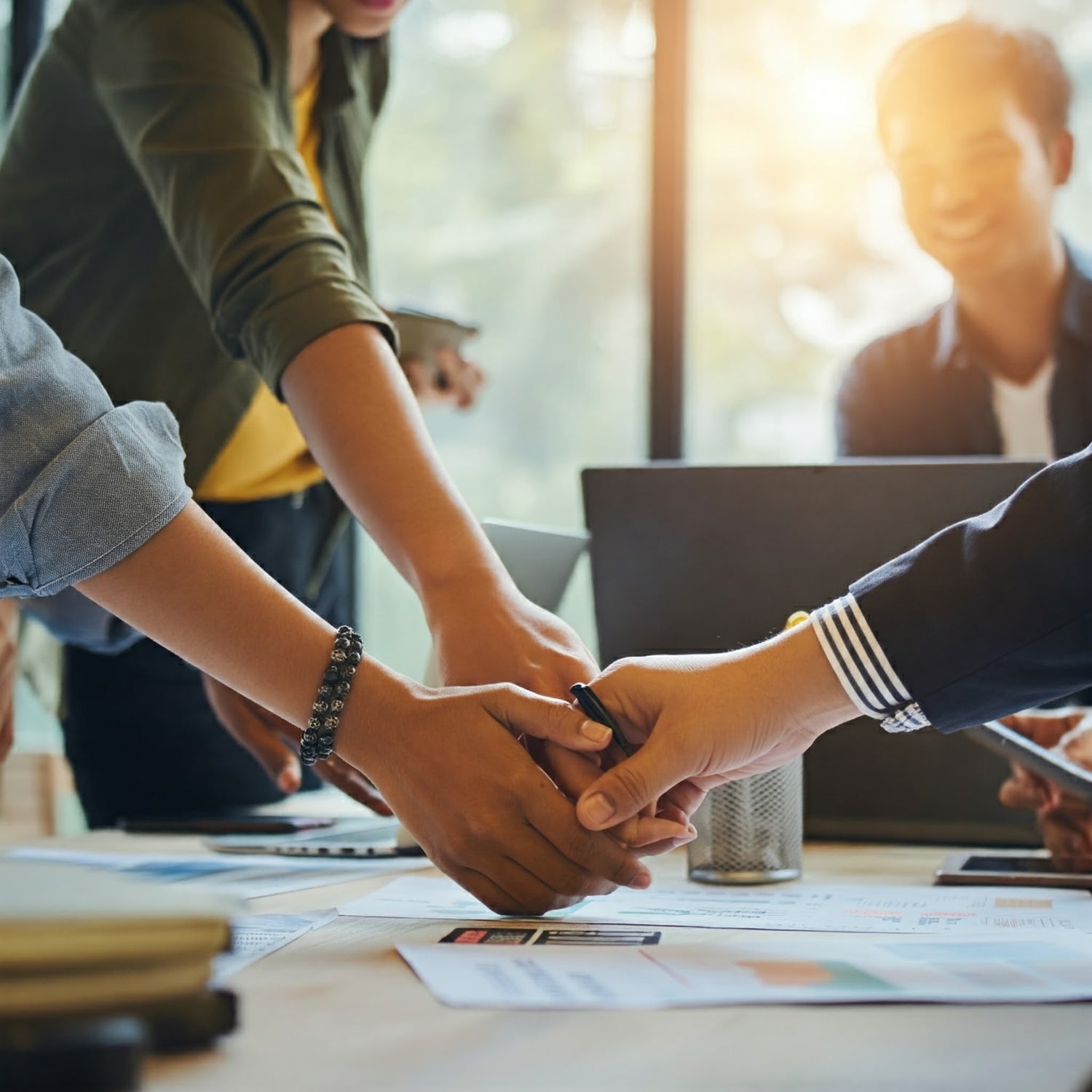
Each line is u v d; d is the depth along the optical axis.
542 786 0.86
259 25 1.43
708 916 0.84
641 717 0.91
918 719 0.89
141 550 0.91
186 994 0.48
